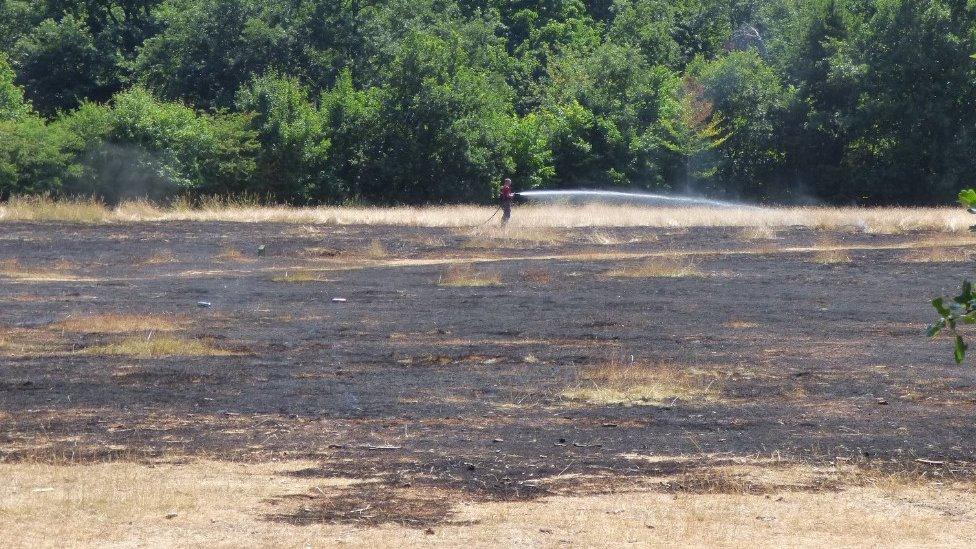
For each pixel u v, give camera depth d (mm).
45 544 8625
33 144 56562
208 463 11273
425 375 16703
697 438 12562
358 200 68812
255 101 67312
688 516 9531
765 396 15117
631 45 89562
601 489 10391
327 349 19312
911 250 38469
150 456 11555
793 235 44094
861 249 39156
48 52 82188
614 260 36375
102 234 41906
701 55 89625
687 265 34750
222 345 19656
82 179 57812
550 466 11250
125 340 19922
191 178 61406
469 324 22688
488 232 43625
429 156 70688
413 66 70688
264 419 13469
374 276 32219
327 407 14258
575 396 15047
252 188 65562
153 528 9078
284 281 30781
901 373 16891
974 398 14938
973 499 10180
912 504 10023
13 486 10289
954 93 72500
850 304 26016
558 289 29188
